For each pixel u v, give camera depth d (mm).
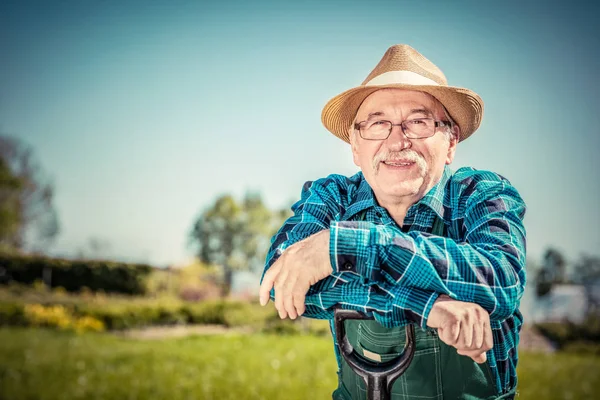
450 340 1332
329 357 10102
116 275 19703
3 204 25000
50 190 26547
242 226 21500
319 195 1901
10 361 9836
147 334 14992
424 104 1702
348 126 2012
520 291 1459
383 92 1713
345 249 1447
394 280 1424
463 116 1798
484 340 1336
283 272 1490
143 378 8477
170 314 16609
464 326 1327
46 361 9867
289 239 1767
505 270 1429
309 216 1834
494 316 1423
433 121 1693
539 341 13961
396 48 1799
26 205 25766
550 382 9086
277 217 22203
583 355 12578
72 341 12477
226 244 21500
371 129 1716
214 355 10305
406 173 1658
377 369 1386
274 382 8148
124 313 16141
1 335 13148
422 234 1496
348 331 1715
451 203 1730
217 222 21625
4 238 23938
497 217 1591
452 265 1398
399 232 1463
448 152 1816
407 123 1681
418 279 1400
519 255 1509
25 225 25344
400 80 1692
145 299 18828
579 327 14328
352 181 1969
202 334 14586
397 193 1663
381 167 1686
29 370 9055
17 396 7539
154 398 7426
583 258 17625
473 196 1680
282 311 1506
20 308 15516
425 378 1598
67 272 19734
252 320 16188
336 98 1854
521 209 1674
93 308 16469
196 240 21891
